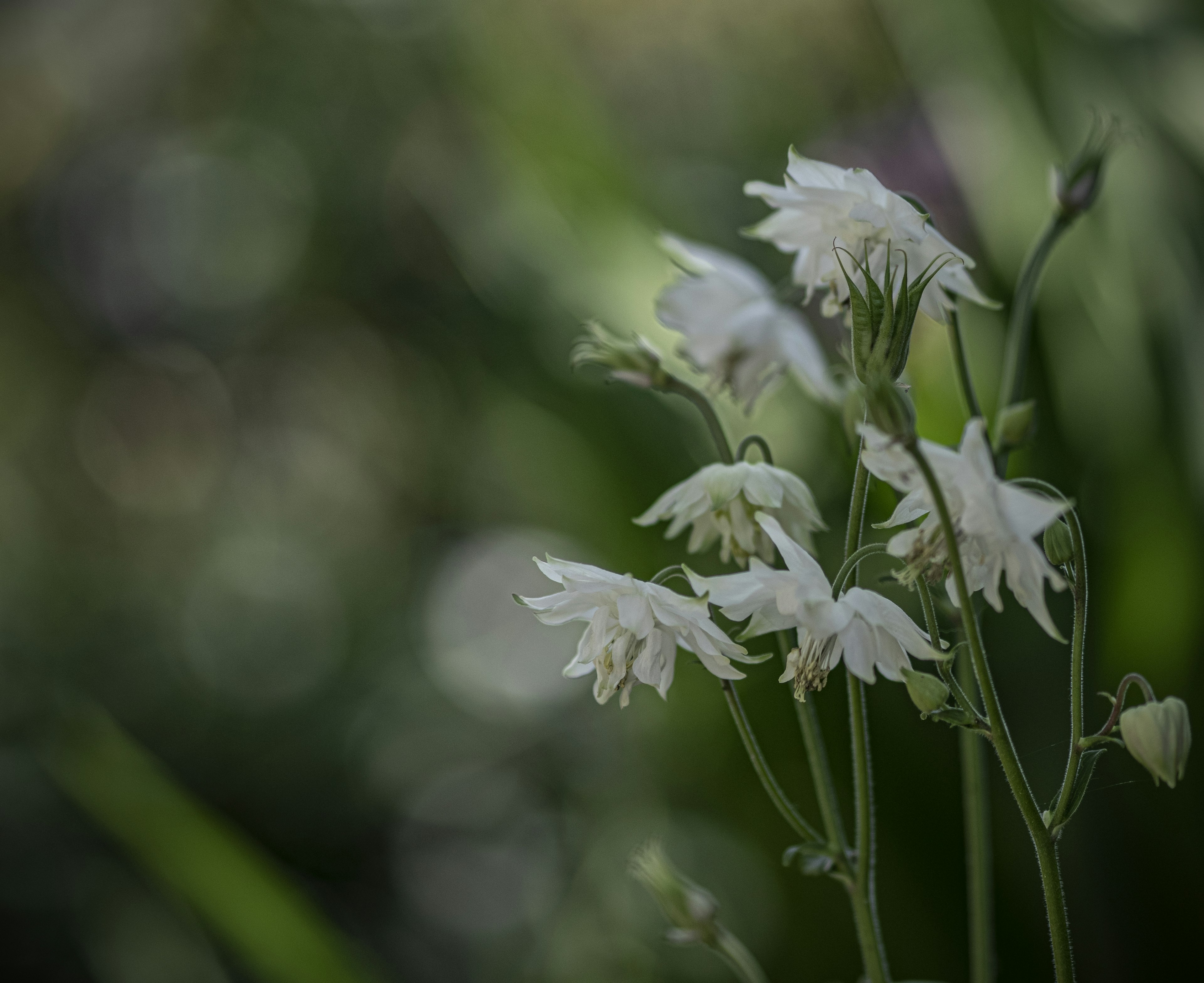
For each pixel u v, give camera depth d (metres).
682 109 1.76
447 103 2.20
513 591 2.30
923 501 0.80
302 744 2.31
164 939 1.48
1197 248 1.04
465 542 2.47
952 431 1.01
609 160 1.37
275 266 2.77
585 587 0.82
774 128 1.45
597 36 1.79
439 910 1.98
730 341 0.92
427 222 2.40
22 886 1.96
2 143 2.95
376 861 2.12
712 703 1.17
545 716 2.19
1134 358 1.05
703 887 1.37
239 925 1.05
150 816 1.07
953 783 1.05
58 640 2.51
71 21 2.91
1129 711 0.80
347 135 2.58
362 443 2.82
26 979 1.83
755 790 1.16
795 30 1.52
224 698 2.42
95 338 2.93
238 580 2.70
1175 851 1.01
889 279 0.78
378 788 2.22
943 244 0.83
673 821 1.42
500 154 1.45
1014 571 0.79
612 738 1.87
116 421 2.94
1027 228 1.09
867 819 0.83
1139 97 1.07
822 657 0.82
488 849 2.06
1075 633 0.81
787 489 0.85
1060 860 1.03
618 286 1.27
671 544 1.26
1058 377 1.06
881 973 0.84
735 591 0.81
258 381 2.89
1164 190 1.06
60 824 2.07
